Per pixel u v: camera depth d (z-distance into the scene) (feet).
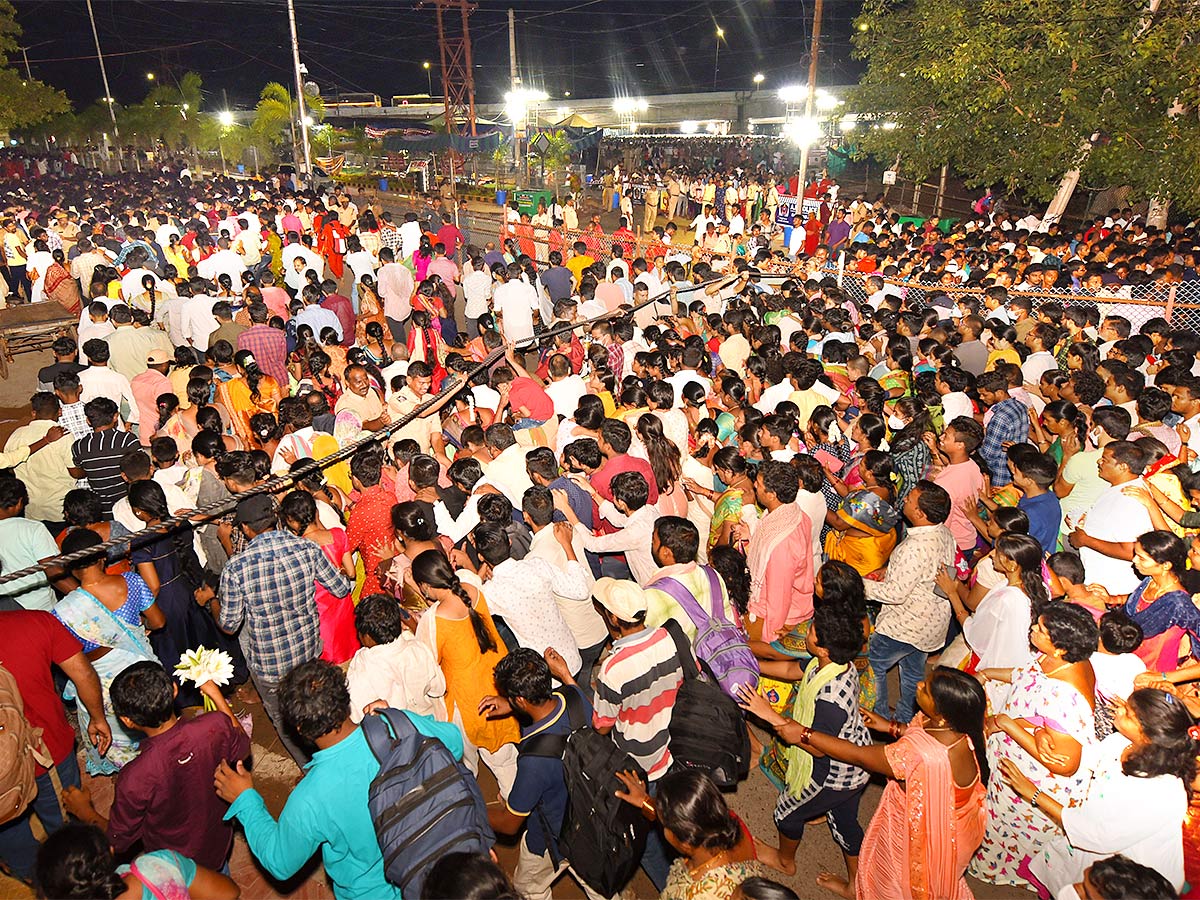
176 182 98.78
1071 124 51.67
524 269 43.16
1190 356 22.74
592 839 10.95
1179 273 35.60
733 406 22.12
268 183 93.50
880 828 11.42
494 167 137.28
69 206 74.18
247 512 15.19
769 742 15.64
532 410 22.86
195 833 11.46
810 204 67.31
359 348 28.81
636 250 55.21
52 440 20.63
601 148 136.46
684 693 12.58
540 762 11.28
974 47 51.08
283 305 36.63
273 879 14.48
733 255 48.57
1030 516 16.43
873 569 17.28
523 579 14.23
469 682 13.37
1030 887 13.09
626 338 28.60
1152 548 13.61
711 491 19.76
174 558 16.93
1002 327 26.55
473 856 8.29
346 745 10.24
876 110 61.26
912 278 39.14
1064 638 11.10
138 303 39.19
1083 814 11.07
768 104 159.33
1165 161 48.75
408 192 125.08
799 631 15.92
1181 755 10.36
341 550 16.29
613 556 19.61
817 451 20.66
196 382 22.31
